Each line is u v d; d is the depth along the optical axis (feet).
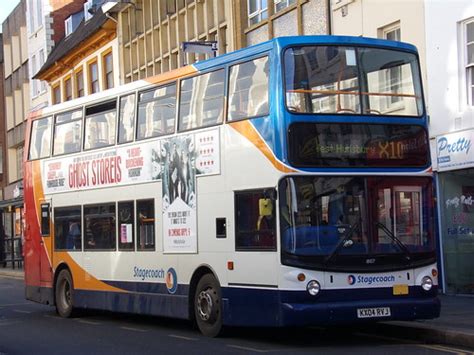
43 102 176.86
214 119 50.14
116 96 60.59
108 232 60.70
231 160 48.29
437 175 66.85
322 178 44.47
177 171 53.16
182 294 52.54
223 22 101.19
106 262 60.80
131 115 58.70
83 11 172.86
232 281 47.83
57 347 48.83
